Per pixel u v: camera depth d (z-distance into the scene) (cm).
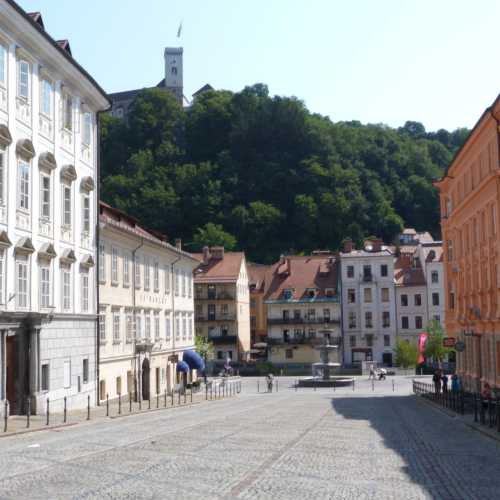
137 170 15050
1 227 2878
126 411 3478
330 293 10550
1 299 2870
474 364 4572
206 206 14425
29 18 2973
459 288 5059
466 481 1412
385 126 17912
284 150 15488
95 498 1199
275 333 10612
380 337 10438
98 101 4031
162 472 1477
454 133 18850
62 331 3497
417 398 4897
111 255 4403
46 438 2216
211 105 16400
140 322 5012
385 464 1636
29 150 3105
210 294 10431
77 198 3744
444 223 5512
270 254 13975
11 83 2962
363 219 14162
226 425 2664
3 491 1266
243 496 1220
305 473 1480
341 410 3684
